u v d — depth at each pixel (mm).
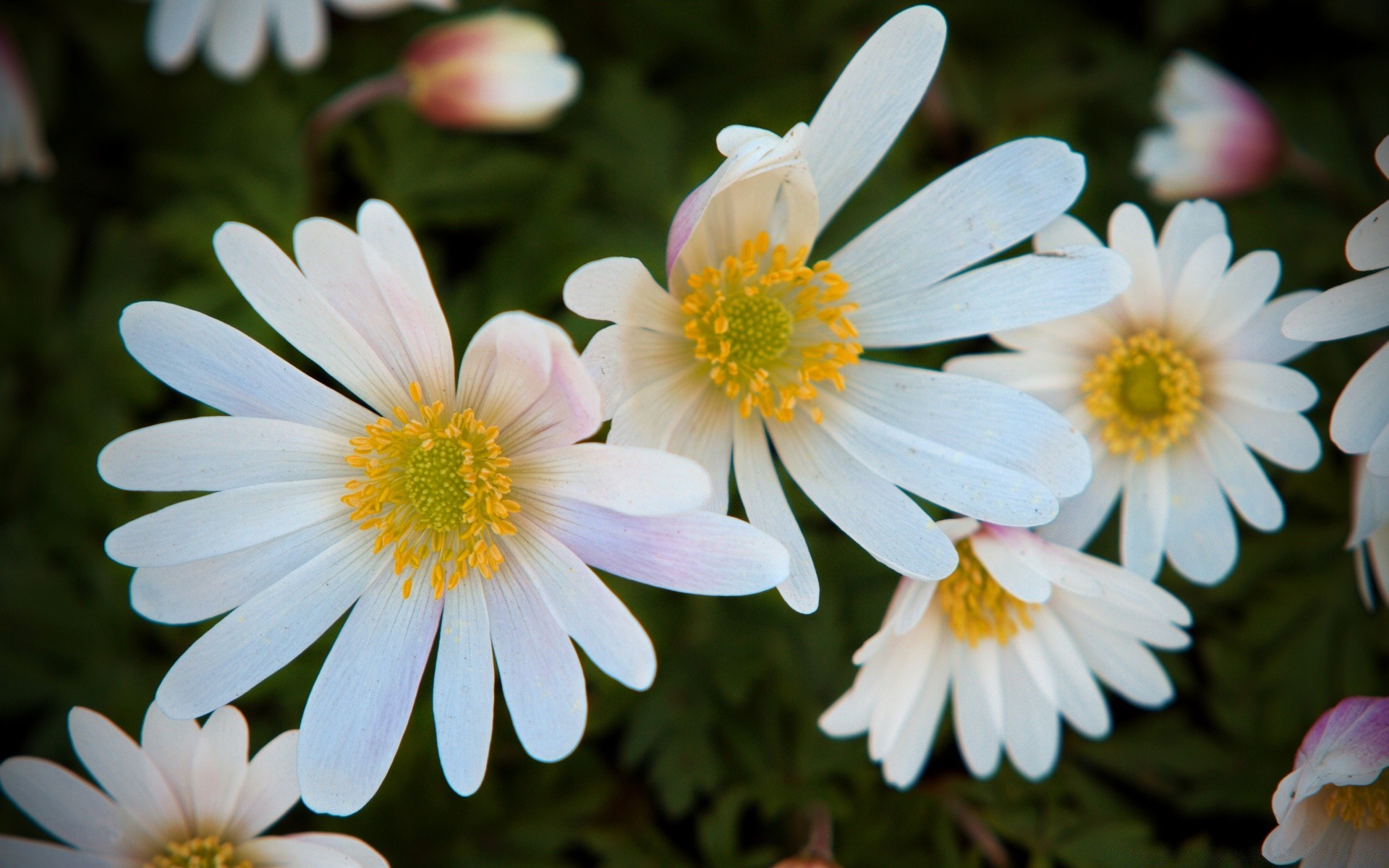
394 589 228
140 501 265
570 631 223
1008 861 255
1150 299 236
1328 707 259
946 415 229
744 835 262
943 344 263
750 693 259
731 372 230
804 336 234
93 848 231
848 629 259
